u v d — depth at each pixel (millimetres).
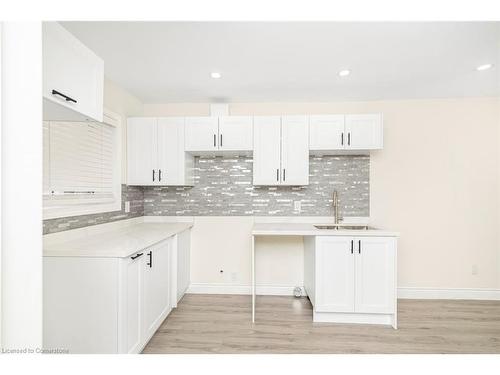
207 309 2947
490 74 2600
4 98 668
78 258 1795
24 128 675
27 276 673
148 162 3113
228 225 3447
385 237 2582
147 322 2186
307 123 3049
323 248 2629
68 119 1617
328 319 2666
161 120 3113
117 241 2145
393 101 3316
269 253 3418
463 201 3273
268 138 3080
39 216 683
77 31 1865
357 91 3039
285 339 2338
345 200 3359
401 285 3312
